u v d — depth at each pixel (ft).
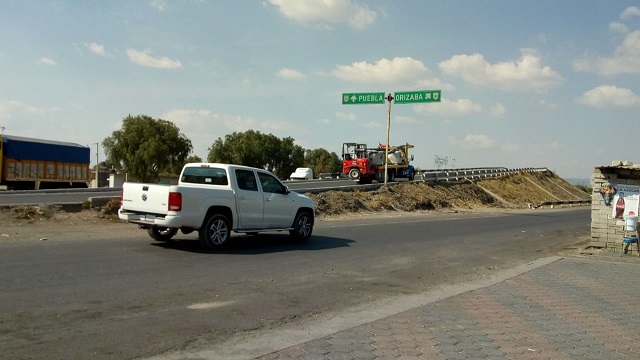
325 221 74.43
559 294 30.35
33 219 51.37
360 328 21.93
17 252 35.42
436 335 21.24
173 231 44.11
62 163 136.26
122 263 33.76
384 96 105.60
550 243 62.13
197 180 45.01
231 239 48.88
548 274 37.35
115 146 232.73
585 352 20.04
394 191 114.73
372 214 93.81
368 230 64.18
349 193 100.01
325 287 30.63
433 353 19.02
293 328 21.89
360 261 40.83
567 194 238.68
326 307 25.82
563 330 22.82
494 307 26.53
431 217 94.84
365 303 27.02
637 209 50.21
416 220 85.35
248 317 23.34
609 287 33.14
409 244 53.16
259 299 26.84
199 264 35.22
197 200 40.09
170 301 25.35
